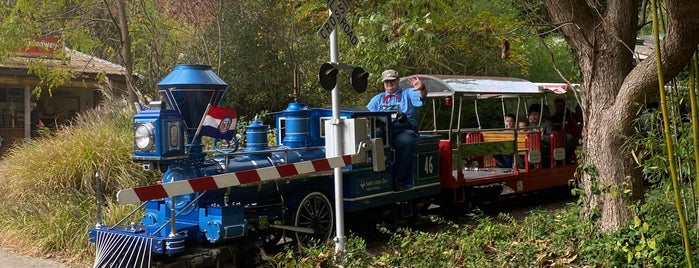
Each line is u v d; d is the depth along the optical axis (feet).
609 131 19.65
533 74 53.98
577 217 21.45
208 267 21.70
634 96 19.08
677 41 17.58
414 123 27.96
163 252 19.52
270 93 43.27
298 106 24.82
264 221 22.72
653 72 18.52
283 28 44.50
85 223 25.11
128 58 41.06
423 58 43.45
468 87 30.68
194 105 20.72
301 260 19.81
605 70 20.03
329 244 21.81
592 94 20.35
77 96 67.10
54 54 45.80
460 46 45.60
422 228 29.81
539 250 20.01
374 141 22.62
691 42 17.51
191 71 20.79
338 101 21.15
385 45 40.70
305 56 44.70
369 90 45.75
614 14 19.88
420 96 27.58
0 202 29.25
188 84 20.43
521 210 35.19
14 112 61.82
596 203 20.36
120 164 28.76
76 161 28.43
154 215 21.95
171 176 20.53
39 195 27.94
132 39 47.42
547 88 34.27
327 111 25.22
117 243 20.52
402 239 21.70
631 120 19.36
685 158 17.72
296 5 48.01
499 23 42.86
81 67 59.62
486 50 46.60
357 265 19.30
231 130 21.21
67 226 25.16
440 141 30.17
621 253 18.60
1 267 23.02
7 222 27.40
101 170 28.14
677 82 19.47
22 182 28.76
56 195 27.76
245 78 42.37
